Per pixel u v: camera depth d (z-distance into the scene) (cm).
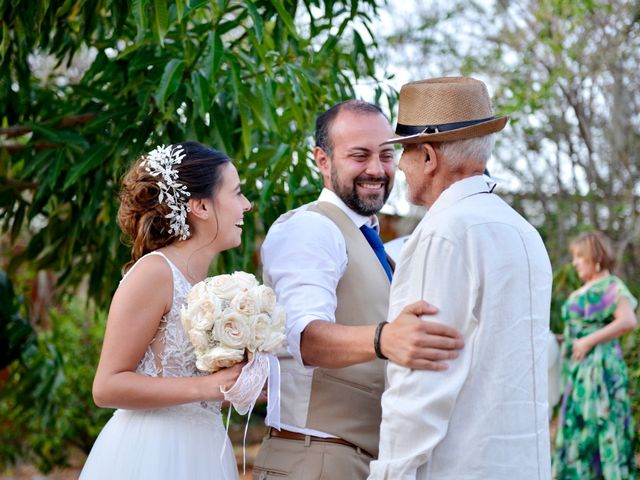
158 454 212
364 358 206
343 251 243
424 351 186
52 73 479
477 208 195
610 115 800
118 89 396
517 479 185
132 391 204
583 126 802
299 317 225
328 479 232
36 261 476
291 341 224
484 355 187
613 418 482
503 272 189
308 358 222
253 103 321
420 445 186
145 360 212
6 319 482
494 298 187
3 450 697
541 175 834
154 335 212
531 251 195
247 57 353
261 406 896
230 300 204
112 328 207
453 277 189
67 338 718
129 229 224
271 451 242
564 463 491
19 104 412
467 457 185
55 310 761
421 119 204
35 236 451
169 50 356
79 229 419
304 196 373
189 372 213
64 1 359
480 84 206
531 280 193
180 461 214
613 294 488
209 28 329
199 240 223
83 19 384
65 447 736
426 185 206
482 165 203
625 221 812
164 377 211
